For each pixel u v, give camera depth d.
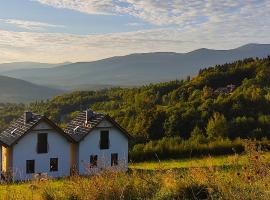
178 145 52.44
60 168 39.66
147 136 67.19
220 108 74.38
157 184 10.52
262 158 9.47
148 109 78.06
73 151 41.25
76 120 45.69
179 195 9.68
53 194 10.93
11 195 11.22
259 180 8.99
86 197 10.05
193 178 10.12
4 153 39.00
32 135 38.59
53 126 39.09
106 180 10.48
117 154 42.03
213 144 52.16
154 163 45.50
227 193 8.71
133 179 10.80
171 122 68.44
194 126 69.12
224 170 11.08
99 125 41.38
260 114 72.06
